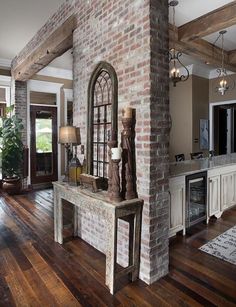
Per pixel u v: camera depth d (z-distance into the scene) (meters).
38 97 6.54
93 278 2.35
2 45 5.09
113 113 2.54
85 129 3.07
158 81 2.23
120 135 2.52
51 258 2.72
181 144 6.81
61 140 3.02
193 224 3.47
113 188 2.24
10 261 2.67
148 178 2.22
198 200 3.66
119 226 2.58
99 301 2.03
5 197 5.43
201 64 6.32
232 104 6.71
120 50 2.47
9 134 5.55
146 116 2.21
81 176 2.75
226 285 2.24
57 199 3.05
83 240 3.18
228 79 6.55
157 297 2.07
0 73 6.17
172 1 3.28
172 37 3.95
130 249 2.38
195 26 3.80
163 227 2.36
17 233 3.43
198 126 6.69
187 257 2.73
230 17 3.38
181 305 1.98
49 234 3.39
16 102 6.05
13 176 5.81
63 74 6.90
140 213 2.29
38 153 6.58
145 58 2.19
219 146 7.11
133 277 2.30
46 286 2.23
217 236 3.29
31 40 4.76
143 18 2.20
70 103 7.15
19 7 3.59
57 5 3.56
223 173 4.02
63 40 3.55
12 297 2.08
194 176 3.43
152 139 2.21
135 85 2.31
